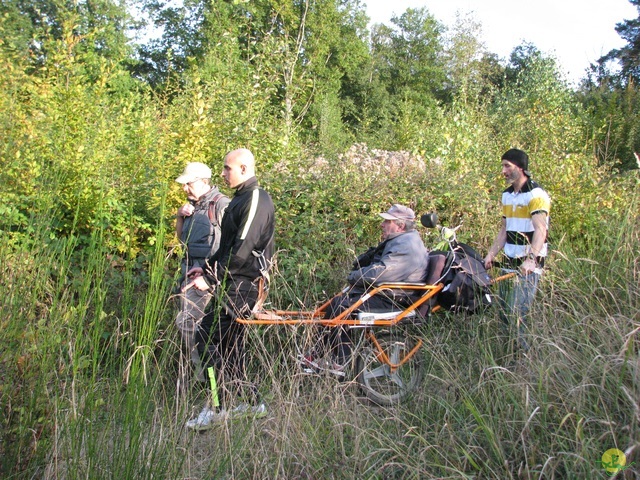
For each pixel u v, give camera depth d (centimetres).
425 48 4659
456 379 385
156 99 962
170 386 382
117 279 482
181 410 331
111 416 299
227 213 423
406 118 1277
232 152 424
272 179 619
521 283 453
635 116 1050
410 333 466
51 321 319
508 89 1906
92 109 643
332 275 563
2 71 625
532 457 302
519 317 410
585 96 1358
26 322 315
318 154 755
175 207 578
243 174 422
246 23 918
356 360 442
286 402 359
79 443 287
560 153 779
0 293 310
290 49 833
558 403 328
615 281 414
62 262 328
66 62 659
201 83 880
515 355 399
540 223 472
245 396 381
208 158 629
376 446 348
